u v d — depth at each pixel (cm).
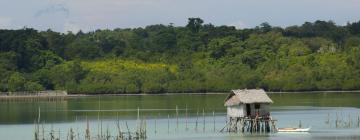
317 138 13788
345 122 17100
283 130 14800
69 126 17262
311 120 17900
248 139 13700
